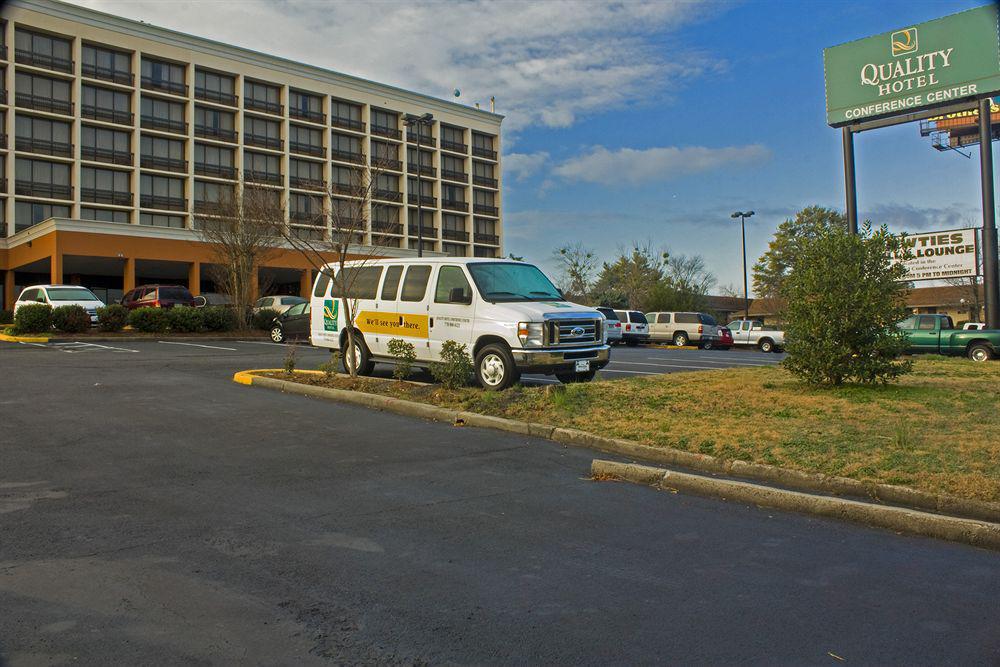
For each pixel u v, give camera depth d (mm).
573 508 5555
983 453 6477
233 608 3586
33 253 40062
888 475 5867
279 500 5504
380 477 6309
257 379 12266
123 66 51062
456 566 4258
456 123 70625
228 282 32125
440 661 3115
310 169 60531
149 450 7047
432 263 12219
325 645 3230
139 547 4410
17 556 4199
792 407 9172
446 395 10047
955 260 28797
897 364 10867
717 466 6598
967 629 3537
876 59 25953
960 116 34219
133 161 50969
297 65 59062
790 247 64250
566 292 58906
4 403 9484
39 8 46938
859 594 3967
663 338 34938
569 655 3193
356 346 13000
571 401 9422
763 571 4301
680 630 3471
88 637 3236
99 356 16859
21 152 46562
